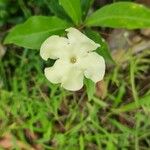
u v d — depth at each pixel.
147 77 0.16
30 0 0.16
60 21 0.13
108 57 0.14
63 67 0.13
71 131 0.16
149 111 0.16
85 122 0.16
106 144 0.16
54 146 0.16
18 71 0.16
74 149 0.16
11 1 0.16
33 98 0.16
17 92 0.16
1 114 0.16
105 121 0.16
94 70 0.13
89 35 0.14
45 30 0.13
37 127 0.16
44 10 0.16
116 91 0.16
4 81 0.16
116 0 0.16
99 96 0.16
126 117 0.16
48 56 0.13
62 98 0.16
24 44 0.13
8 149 0.16
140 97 0.16
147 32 0.16
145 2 0.16
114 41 0.16
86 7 0.14
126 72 0.16
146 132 0.16
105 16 0.13
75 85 0.14
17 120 0.16
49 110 0.16
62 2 0.13
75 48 0.13
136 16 0.13
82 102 0.16
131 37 0.16
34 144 0.16
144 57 0.16
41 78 0.16
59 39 0.13
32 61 0.16
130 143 0.16
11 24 0.16
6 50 0.16
